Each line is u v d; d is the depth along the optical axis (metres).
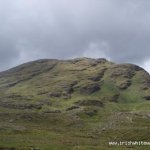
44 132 166.38
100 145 136.38
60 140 143.50
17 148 116.19
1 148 115.75
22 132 160.62
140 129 173.62
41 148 118.00
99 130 184.62
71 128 193.88
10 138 138.38
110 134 171.25
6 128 165.25
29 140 136.50
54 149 118.00
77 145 132.12
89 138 157.12
